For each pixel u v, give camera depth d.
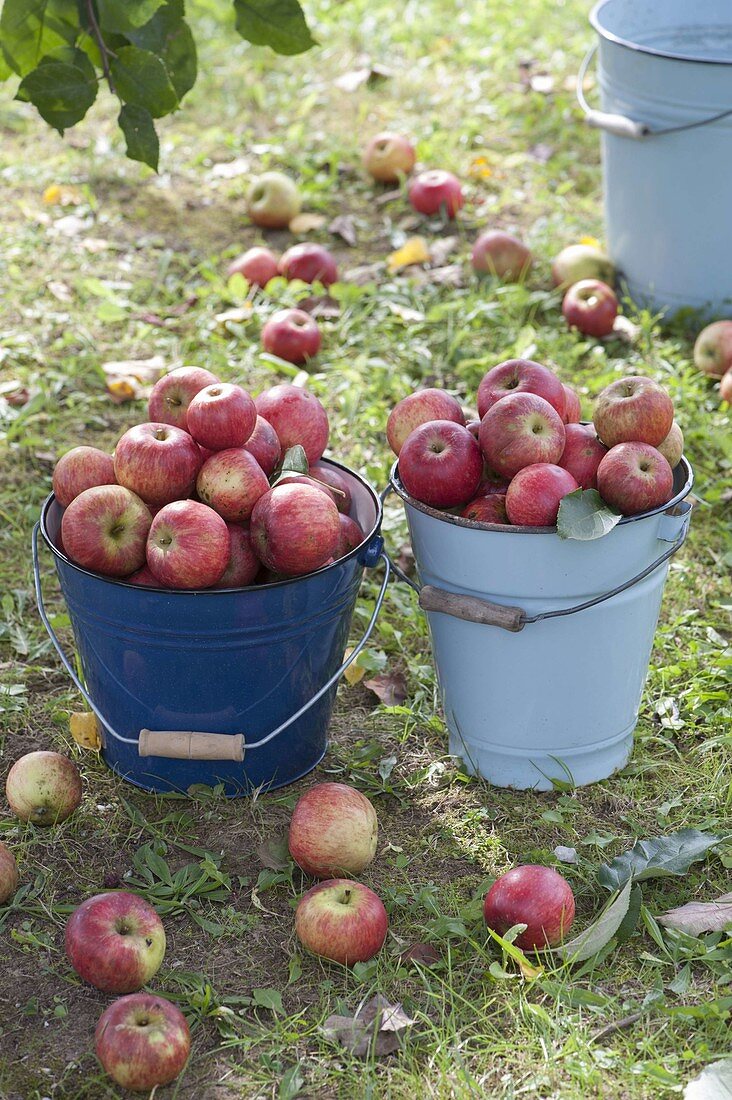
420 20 8.33
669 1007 2.40
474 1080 2.26
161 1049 2.19
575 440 2.81
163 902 2.65
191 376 2.95
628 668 2.90
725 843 2.79
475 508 2.77
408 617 3.59
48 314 5.10
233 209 6.17
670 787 3.01
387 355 4.91
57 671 3.39
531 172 6.49
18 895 2.67
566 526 2.57
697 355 4.74
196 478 2.79
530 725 2.91
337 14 8.32
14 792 2.82
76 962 2.38
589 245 5.46
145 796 2.97
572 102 7.15
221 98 7.27
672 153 4.74
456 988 2.46
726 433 4.26
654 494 2.67
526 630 2.77
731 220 4.79
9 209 5.98
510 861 2.79
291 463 2.91
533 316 5.17
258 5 3.41
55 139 6.77
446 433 2.77
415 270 5.47
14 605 3.65
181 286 5.38
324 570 2.70
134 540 2.70
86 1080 2.27
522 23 8.25
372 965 2.48
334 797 2.66
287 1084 2.24
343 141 6.76
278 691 2.83
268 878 2.70
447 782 3.04
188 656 2.70
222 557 2.64
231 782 2.94
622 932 2.54
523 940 2.49
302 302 5.21
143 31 3.31
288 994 2.45
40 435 4.41
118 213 6.00
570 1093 2.21
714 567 3.79
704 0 5.14
